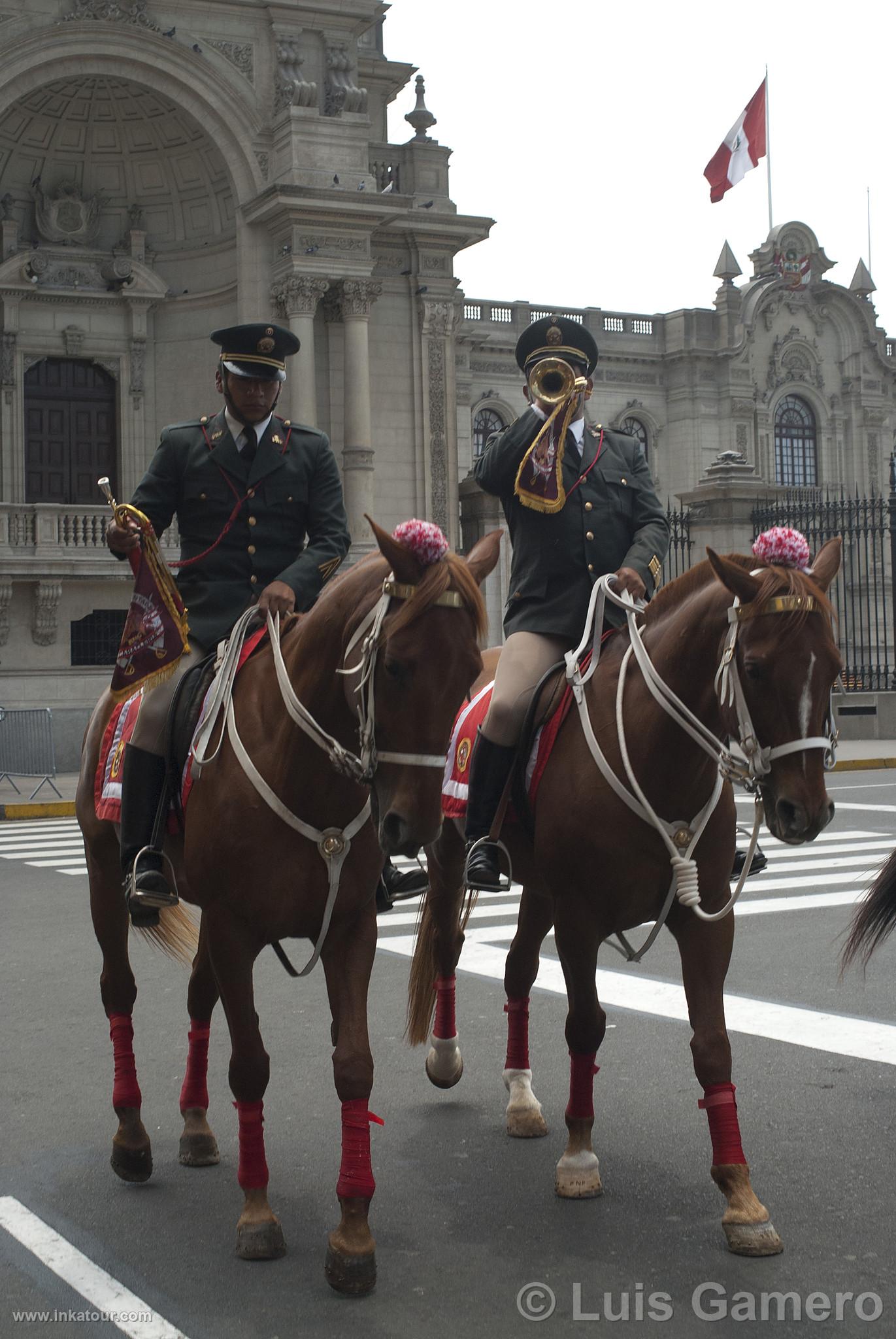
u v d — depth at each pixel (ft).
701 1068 18.19
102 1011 31.71
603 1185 20.06
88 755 23.15
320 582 21.01
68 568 104.47
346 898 18.01
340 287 113.70
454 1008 24.73
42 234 116.88
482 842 21.33
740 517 111.96
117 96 113.29
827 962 34.91
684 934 19.02
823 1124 22.47
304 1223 18.93
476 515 125.08
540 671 22.02
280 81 112.98
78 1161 21.63
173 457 22.02
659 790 18.74
